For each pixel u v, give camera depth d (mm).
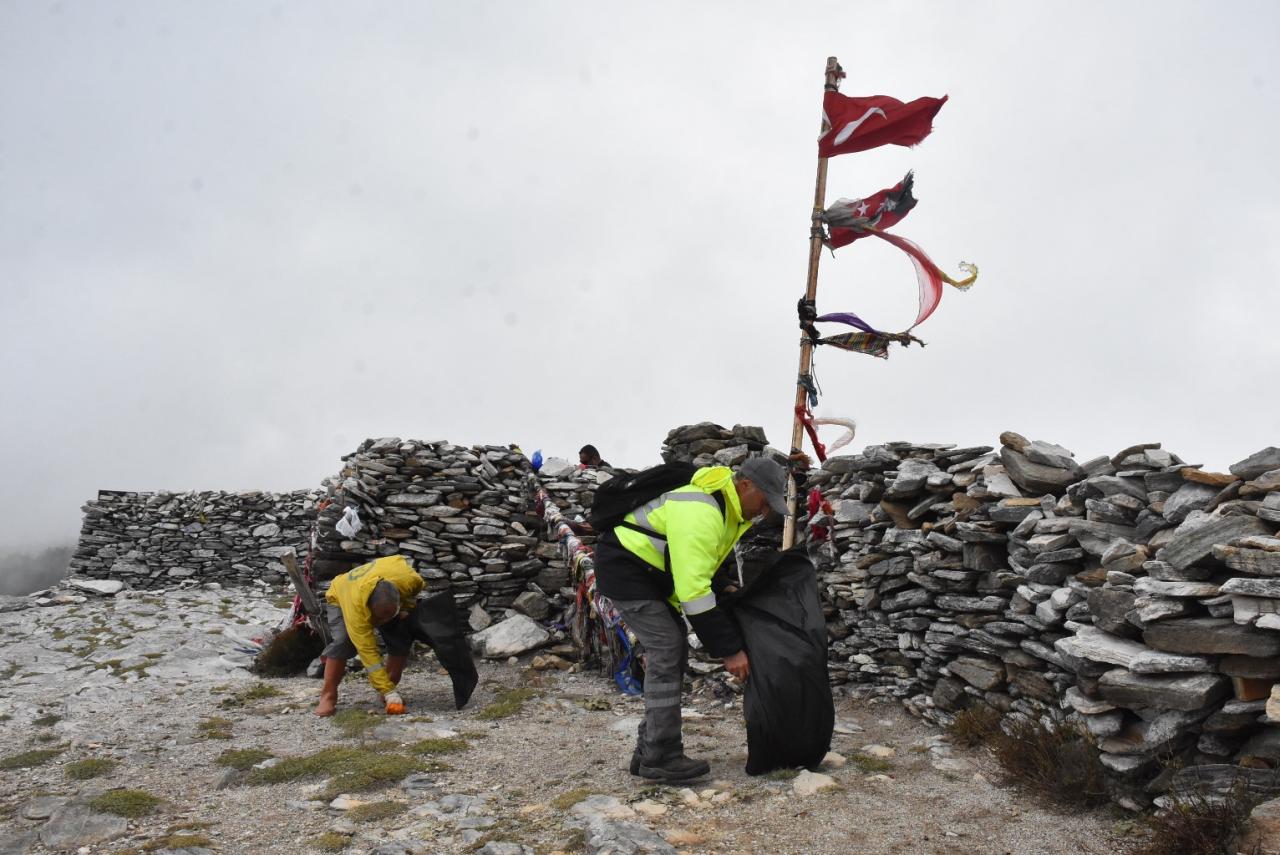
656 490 4039
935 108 4887
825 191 5059
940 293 4840
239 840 3357
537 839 3279
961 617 4844
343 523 7582
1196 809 2932
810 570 4188
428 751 4547
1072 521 4117
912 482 5379
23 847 3328
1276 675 3035
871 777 3936
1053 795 3572
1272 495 3258
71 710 5625
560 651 7328
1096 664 3615
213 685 6496
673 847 3152
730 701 5805
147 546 14461
